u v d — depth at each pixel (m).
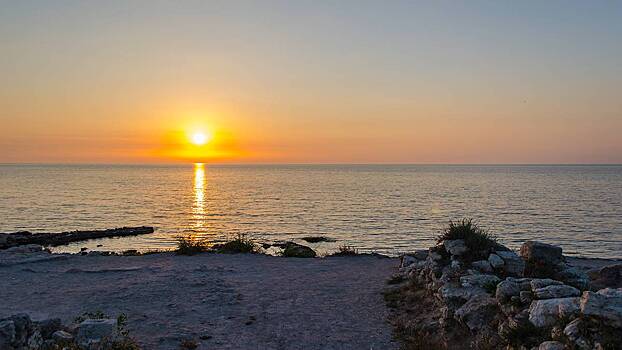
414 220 57.06
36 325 9.66
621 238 43.94
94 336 9.56
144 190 113.81
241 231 49.38
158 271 18.70
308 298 14.66
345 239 43.59
